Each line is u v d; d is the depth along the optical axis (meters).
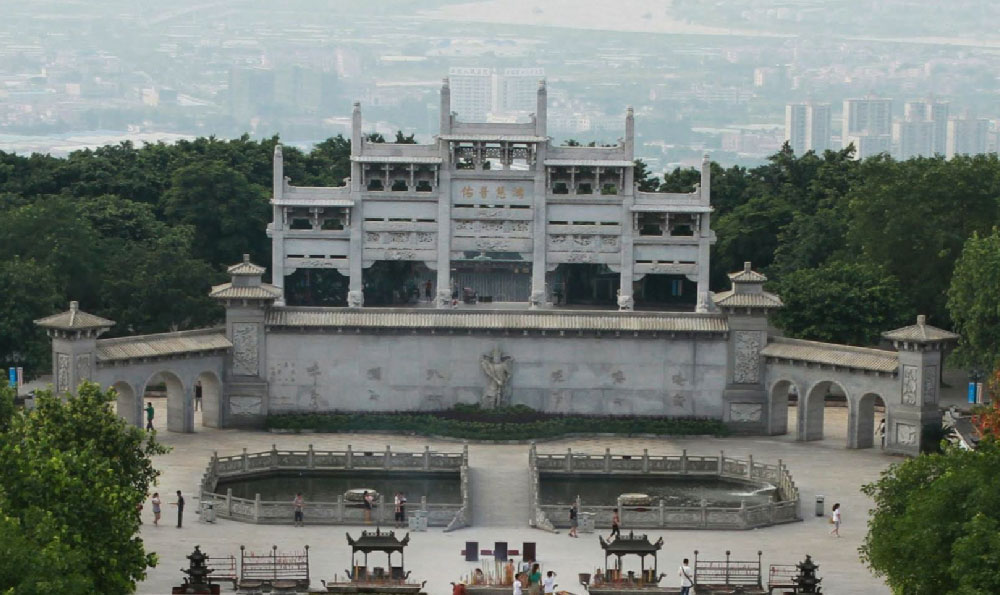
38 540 150.62
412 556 199.62
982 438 184.25
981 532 152.62
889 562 166.12
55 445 186.88
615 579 186.00
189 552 197.25
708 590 183.62
